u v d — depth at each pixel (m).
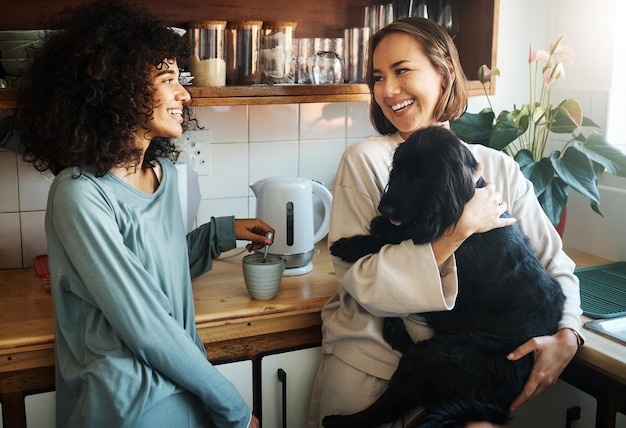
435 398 1.49
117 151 1.47
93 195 1.43
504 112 2.12
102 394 1.41
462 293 1.58
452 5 2.26
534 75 2.55
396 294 1.52
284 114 2.31
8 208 2.07
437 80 1.65
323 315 1.81
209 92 1.90
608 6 2.30
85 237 1.40
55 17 1.88
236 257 2.21
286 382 1.87
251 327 1.80
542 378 1.53
